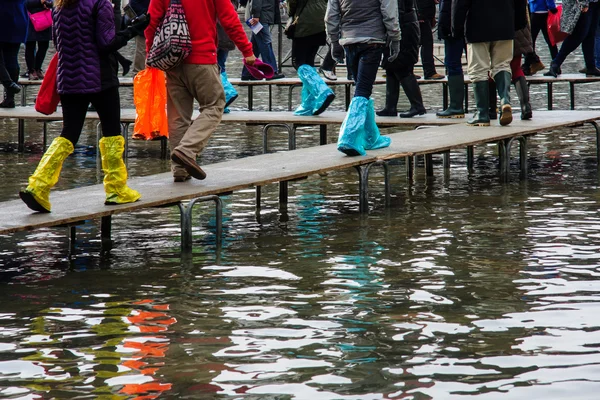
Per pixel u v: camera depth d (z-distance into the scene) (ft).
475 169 50.96
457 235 34.65
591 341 22.89
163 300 26.94
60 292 27.94
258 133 68.23
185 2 34.91
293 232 35.99
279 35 102.32
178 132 36.50
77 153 58.59
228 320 24.98
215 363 21.77
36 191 31.19
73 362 21.97
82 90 31.55
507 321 24.56
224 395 19.89
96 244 34.40
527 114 53.16
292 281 28.76
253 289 27.96
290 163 40.19
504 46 49.80
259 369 21.36
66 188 45.75
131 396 19.92
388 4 42.57
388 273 29.48
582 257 30.99
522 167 47.29
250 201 42.88
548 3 71.00
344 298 26.86
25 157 55.93
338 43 46.29
